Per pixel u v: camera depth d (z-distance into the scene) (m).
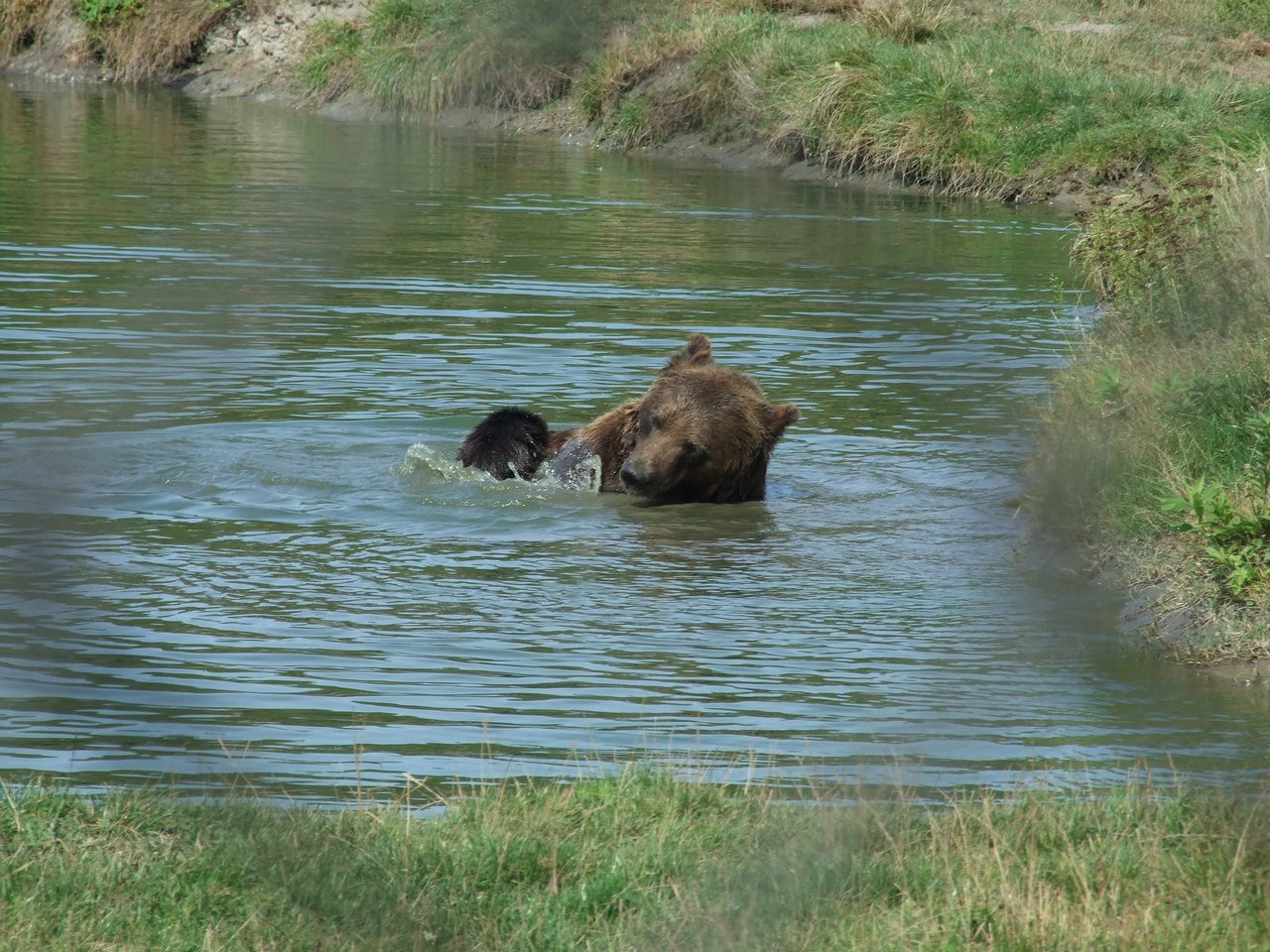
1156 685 17.02
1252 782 14.21
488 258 44.28
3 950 10.80
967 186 60.38
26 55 97.69
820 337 35.19
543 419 25.70
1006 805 13.55
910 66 65.69
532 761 14.47
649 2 80.19
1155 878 12.09
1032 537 21.97
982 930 11.47
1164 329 26.80
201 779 13.84
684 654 17.48
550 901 11.84
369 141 71.56
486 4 80.50
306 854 12.15
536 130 75.94
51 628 17.56
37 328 33.34
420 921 11.51
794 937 11.40
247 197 54.06
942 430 27.97
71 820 12.66
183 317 35.06
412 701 15.86
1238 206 31.31
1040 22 73.25
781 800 13.57
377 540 21.27
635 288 40.47
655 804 13.31
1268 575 18.61
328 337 33.59
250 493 23.09
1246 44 70.62
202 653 17.00
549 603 19.03
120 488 23.06
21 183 54.94
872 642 18.08
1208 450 21.77
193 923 11.38
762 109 67.62
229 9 92.06
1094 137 59.09
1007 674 17.19
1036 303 39.56
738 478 24.08
